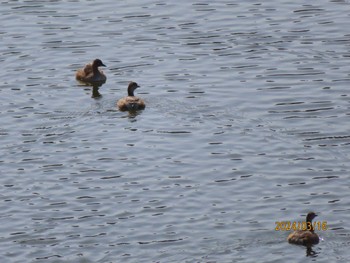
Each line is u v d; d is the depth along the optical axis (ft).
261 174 127.54
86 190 124.26
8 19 180.75
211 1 186.70
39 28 176.86
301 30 173.37
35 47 170.09
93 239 113.19
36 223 116.88
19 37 173.58
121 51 168.25
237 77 157.28
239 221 116.67
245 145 135.33
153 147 135.23
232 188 124.26
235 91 152.35
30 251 111.04
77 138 138.51
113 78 159.43
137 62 164.14
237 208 119.65
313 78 156.25
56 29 176.45
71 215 118.52
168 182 125.90
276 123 141.90
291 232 113.91
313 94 150.82
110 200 121.80
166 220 116.98
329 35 171.22
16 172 128.98
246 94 151.23
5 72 160.97
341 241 112.37
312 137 137.49
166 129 140.67
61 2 188.14
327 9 181.47
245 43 169.17
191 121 143.02
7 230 115.44
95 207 120.26
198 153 133.28
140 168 129.59
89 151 134.51
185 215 118.21
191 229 114.93
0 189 124.77
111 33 174.50
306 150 133.80
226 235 113.50
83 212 119.24
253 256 108.99
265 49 167.02
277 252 109.91
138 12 182.60
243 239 112.68
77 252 110.63
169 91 153.07
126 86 156.66
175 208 119.75
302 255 108.99
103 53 167.73
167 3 186.39
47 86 156.46
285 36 171.32
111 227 115.75
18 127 141.79
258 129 140.05
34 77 159.63
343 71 158.40
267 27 174.81
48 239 113.39
